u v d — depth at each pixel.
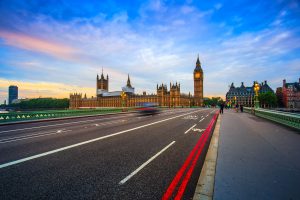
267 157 5.85
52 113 23.42
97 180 4.73
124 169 5.48
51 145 8.36
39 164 5.88
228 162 5.41
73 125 16.31
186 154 7.02
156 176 4.97
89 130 12.93
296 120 11.70
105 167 5.64
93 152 7.23
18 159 6.37
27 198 3.91
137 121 19.45
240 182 4.13
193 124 16.53
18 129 14.08
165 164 5.91
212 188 4.02
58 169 5.47
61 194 4.06
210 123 17.33
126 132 12.00
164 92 135.62
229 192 3.71
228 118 20.88
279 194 3.61
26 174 5.10
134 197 3.90
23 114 19.94
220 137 9.16
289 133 10.34
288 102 121.44
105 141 9.22
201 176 4.65
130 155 6.86
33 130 13.36
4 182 4.62
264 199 3.44
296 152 6.40
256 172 4.67
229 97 153.88
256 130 11.47
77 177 4.91
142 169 5.48
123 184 4.51
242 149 6.84
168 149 7.74
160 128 13.91
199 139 9.80
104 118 24.16
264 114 20.58
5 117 18.05
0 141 9.29
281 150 6.67
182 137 10.34
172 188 4.29
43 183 4.57
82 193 4.10
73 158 6.49
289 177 4.36
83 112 28.42
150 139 9.75
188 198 3.83
